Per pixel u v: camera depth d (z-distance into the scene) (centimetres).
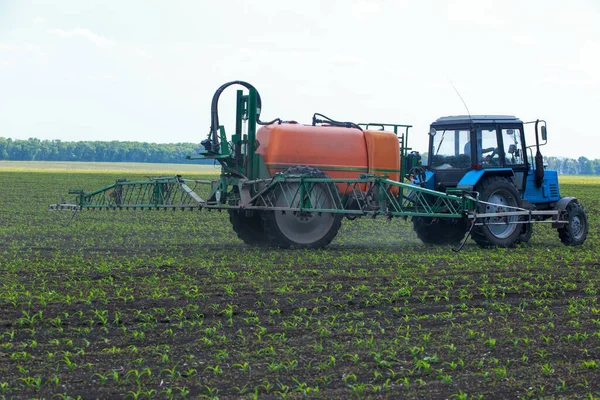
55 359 871
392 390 773
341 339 969
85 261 1642
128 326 1032
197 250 1888
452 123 2111
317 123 2048
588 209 4397
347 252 1866
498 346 939
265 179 1911
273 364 840
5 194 5075
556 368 851
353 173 1981
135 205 2059
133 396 754
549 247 2105
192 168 18962
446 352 912
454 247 2072
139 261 1625
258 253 1806
